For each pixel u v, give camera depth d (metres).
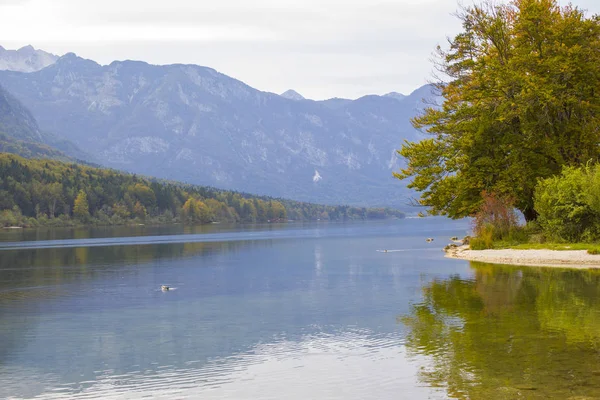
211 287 45.25
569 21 63.38
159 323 30.62
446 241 109.50
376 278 48.31
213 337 26.95
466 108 67.12
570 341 23.59
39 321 31.56
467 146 66.12
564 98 63.22
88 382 20.31
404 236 136.25
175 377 20.75
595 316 28.61
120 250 94.94
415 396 17.95
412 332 26.41
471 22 70.25
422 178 69.25
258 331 28.09
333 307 34.47
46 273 57.53
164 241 126.12
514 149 64.75
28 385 20.02
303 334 27.12
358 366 21.39
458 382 18.80
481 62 66.62
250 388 19.36
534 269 47.81
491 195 65.81
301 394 18.64
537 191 61.53
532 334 24.91
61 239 138.25
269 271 57.38
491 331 25.75
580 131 63.62
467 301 34.12
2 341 26.61
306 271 56.50
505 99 64.88
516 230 65.31
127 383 20.14
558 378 18.75
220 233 177.25
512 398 17.06
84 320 31.75
